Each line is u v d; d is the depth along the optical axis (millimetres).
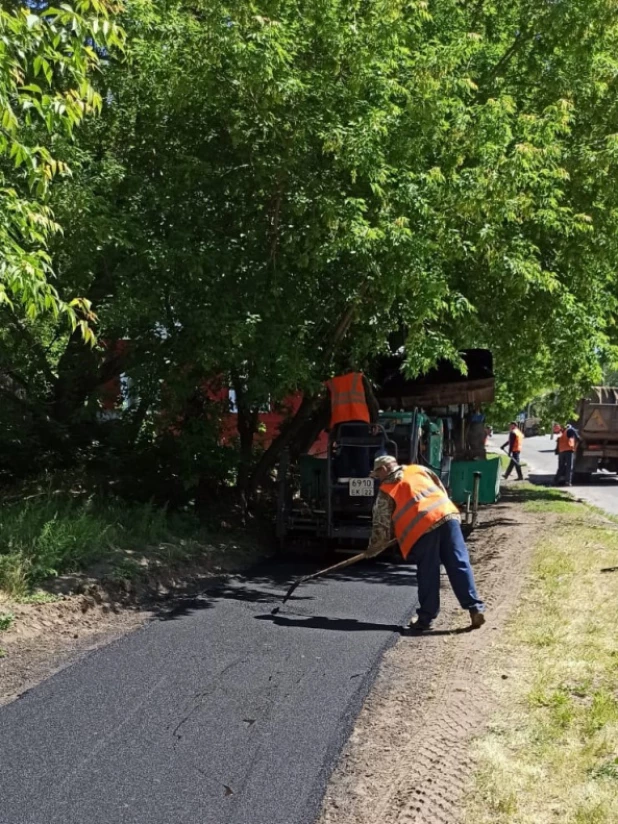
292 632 6383
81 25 4488
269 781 3857
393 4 8953
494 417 20562
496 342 12062
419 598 6594
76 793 3719
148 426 11469
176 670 5371
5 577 6656
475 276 10352
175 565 8547
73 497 10273
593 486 22453
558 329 10945
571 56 11484
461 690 5012
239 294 9391
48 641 5992
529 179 8969
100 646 5918
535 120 9648
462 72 10852
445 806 3561
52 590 6828
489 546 10641
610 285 13844
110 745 4211
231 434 11656
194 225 9461
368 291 9953
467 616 6930
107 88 9734
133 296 8852
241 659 5637
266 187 9430
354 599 7723
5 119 4375
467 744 4188
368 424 10164
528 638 6059
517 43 11703
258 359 9383
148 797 3695
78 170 8570
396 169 8945
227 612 7035
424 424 10945
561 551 9562
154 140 9727
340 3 9070
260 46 8430
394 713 4711
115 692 4941
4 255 4590
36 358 11836
